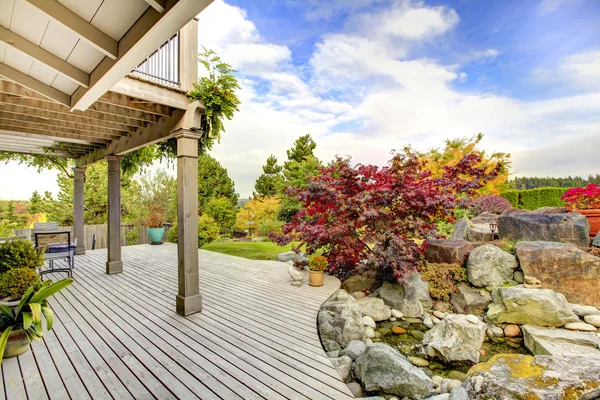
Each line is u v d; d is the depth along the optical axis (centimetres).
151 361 240
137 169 627
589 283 361
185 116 342
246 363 238
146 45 163
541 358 225
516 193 932
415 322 379
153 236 885
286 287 458
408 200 428
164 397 195
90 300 394
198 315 342
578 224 427
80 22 161
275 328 307
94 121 395
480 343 303
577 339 297
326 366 236
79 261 642
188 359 244
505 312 353
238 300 396
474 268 414
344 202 454
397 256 404
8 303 305
